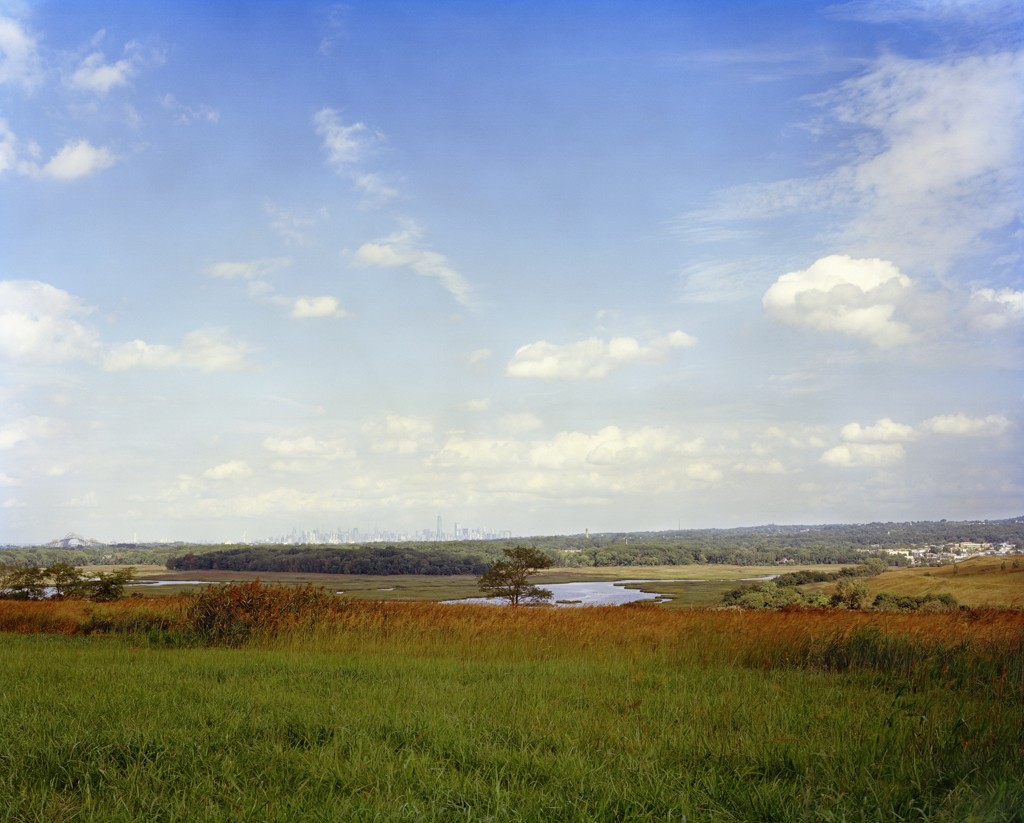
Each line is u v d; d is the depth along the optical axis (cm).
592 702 976
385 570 16662
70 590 4419
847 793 592
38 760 691
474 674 1300
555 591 12281
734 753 702
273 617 2225
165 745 730
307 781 636
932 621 1570
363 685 1136
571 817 565
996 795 559
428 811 563
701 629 1714
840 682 1220
